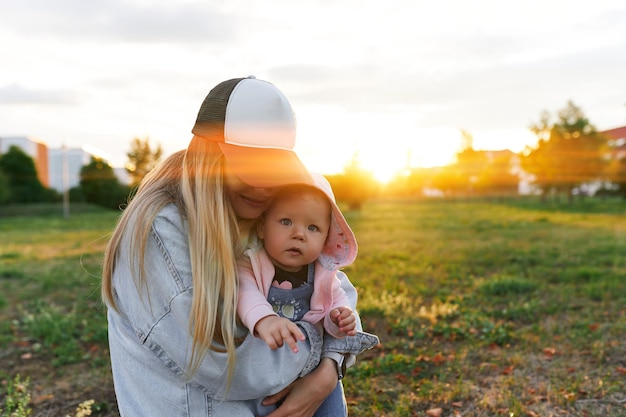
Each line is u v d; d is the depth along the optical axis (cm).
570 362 488
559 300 724
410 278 910
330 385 207
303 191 203
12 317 748
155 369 193
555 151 4156
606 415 379
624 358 491
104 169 5197
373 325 630
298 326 203
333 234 212
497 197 5350
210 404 194
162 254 189
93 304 795
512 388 432
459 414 391
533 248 1230
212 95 199
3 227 2781
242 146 191
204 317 184
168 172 206
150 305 187
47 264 1239
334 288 217
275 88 201
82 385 489
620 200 4025
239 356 189
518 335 570
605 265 1000
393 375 475
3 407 440
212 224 190
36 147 7094
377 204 4409
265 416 203
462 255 1154
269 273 205
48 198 5103
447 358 509
